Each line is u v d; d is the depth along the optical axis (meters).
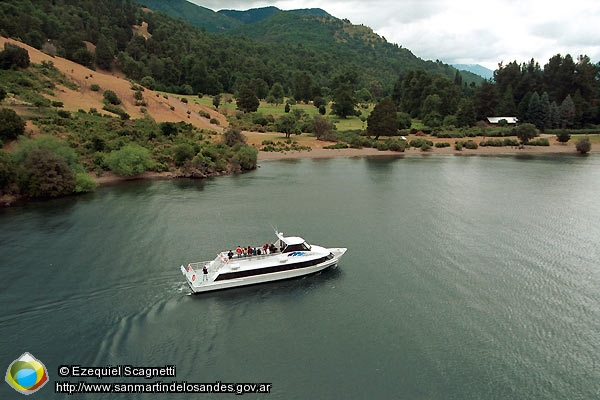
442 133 179.88
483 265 47.12
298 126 181.62
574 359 30.86
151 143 114.38
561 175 106.44
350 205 74.06
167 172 102.00
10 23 178.62
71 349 31.09
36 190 74.44
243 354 31.33
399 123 190.62
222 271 41.12
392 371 29.53
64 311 36.16
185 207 70.75
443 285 42.25
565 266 46.88
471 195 83.06
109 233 56.03
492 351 31.73
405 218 65.75
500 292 40.75
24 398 26.23
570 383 28.42
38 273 42.94
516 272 45.25
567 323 35.44
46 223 60.06
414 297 39.81
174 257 47.97
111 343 32.03
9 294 38.41
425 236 57.00
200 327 34.72
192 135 133.62
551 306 38.12
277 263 43.19
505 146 165.25
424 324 35.28
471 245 53.53
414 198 80.19
